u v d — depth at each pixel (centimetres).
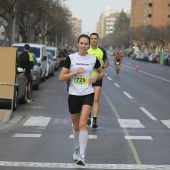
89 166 654
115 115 1215
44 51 2467
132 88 2172
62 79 653
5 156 712
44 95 1723
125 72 3825
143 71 4153
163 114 1263
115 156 723
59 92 1866
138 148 789
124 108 1380
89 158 705
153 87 2280
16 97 1261
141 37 10981
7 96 1219
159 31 9612
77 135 680
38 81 1938
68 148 778
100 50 977
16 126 1005
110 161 688
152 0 13875
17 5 3597
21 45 2209
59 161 682
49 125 1025
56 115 1189
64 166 650
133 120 1131
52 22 6588
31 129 968
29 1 3922
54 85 2236
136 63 6806
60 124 1041
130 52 11812
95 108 985
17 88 1271
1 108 1255
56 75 3136
